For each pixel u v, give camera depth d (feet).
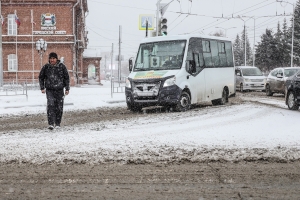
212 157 21.85
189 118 40.98
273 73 83.15
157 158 21.74
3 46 147.95
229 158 21.61
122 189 16.29
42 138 28.76
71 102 63.36
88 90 103.30
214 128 32.65
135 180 17.60
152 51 53.21
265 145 25.00
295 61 252.83
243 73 102.42
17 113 49.85
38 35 148.15
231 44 65.36
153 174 18.56
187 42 52.54
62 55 148.77
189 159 21.40
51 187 16.62
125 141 27.04
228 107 52.85
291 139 26.99
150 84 48.93
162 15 88.38
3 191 16.06
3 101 63.82
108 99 67.87
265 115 40.83
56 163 20.77
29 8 147.74
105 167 19.92
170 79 48.85
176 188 16.39
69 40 148.15
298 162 20.68
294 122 35.12
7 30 148.05
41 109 54.75
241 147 24.48
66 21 148.25
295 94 48.49
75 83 154.92
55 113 34.78
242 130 31.27
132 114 47.85
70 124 37.99
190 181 17.39
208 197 15.19
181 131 31.48
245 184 16.90
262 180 17.49
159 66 52.06
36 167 19.98
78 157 22.02
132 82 50.06
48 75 34.35
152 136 29.14
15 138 28.89
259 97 78.02
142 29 92.89
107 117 44.39
